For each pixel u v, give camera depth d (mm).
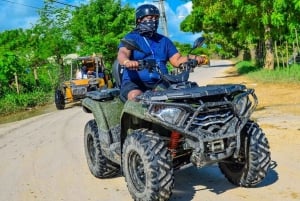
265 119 10531
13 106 20703
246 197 5184
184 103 4578
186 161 5145
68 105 20828
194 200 5219
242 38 28375
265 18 23812
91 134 6395
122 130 5328
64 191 6145
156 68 5074
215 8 27562
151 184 4625
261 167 5086
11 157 8812
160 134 5016
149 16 5488
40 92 24797
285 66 28906
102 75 20094
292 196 5145
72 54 32406
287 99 14195
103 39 32281
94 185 6270
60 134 11195
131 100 5055
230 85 4816
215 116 4625
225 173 5590
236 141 4688
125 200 5516
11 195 6215
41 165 7832
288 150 7328
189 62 5254
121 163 5500
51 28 32312
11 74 24453
